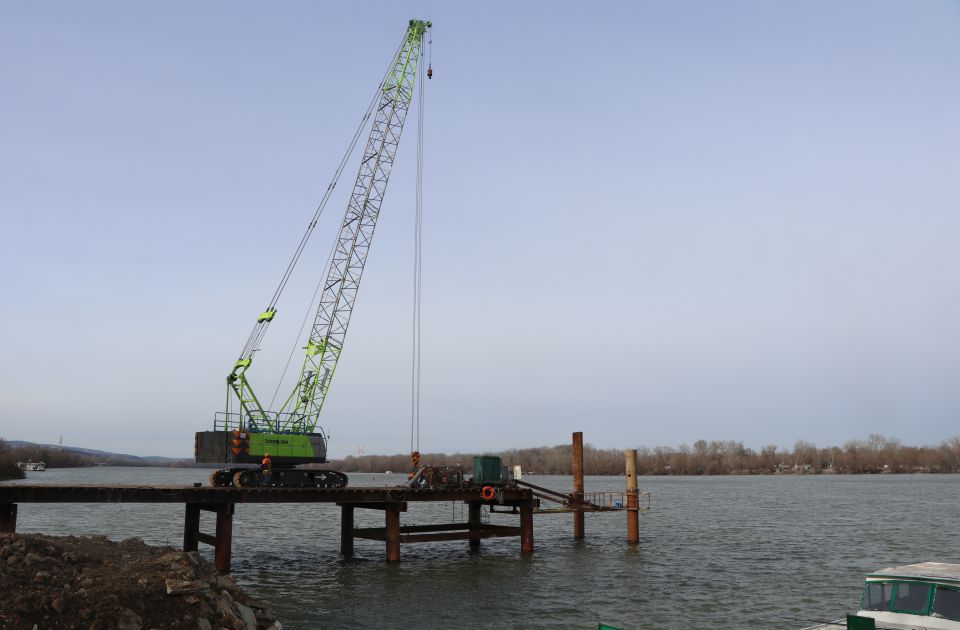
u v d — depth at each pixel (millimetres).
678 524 74125
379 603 34781
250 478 53688
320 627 30406
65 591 20719
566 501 53906
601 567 45438
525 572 43438
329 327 71625
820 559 49281
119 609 20359
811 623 31500
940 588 20656
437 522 79625
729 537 62156
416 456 53562
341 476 57750
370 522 80562
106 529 67875
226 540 40000
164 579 22516
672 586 39344
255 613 24453
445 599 35750
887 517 81875
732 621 31844
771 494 136250
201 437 57562
